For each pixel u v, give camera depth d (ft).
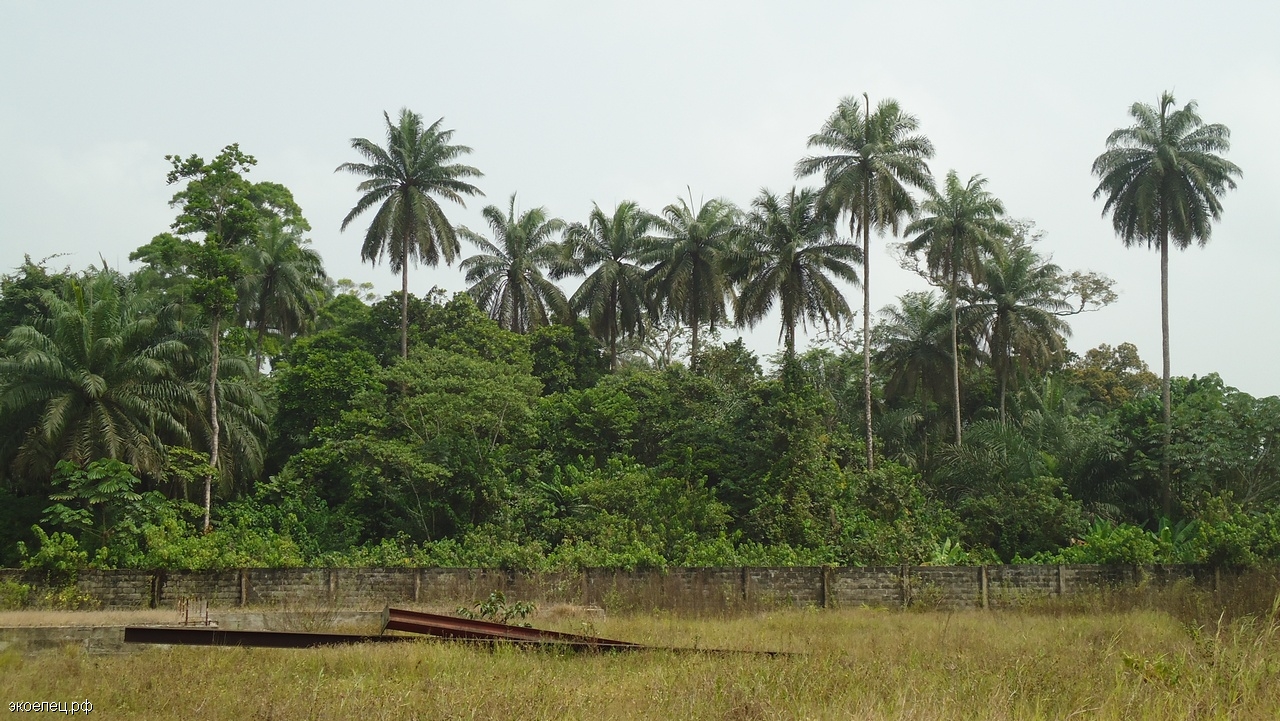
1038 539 119.03
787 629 66.90
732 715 30.91
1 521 105.40
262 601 87.56
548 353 158.71
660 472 121.70
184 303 125.80
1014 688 33.01
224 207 139.64
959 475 133.18
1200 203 147.64
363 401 122.83
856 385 171.83
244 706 34.22
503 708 32.01
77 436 106.73
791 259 149.79
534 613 72.08
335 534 112.57
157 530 94.89
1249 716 28.66
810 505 111.34
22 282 144.66
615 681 39.37
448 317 154.30
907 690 33.58
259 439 130.31
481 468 115.44
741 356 146.30
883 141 145.07
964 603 87.51
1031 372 181.68
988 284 167.32
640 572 87.81
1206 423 131.34
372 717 31.40
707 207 171.01
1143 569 88.58
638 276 177.37
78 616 71.51
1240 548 89.97
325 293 207.21
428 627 53.62
